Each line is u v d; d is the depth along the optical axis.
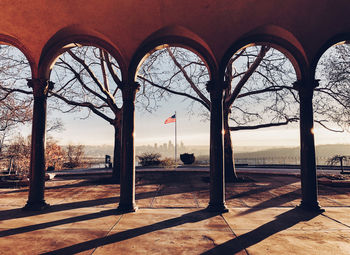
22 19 6.48
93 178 14.05
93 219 5.62
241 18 6.43
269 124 13.09
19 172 15.53
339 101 11.61
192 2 6.36
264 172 15.54
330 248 4.01
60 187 10.48
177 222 5.39
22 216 5.87
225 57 6.68
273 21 6.41
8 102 13.76
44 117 6.90
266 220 5.54
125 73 6.75
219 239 4.40
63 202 7.46
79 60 11.34
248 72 11.73
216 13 6.41
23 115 14.12
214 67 6.77
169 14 6.45
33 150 6.70
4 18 6.45
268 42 6.81
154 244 4.18
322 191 9.10
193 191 9.32
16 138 17.38
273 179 12.88
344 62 11.76
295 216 5.86
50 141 26.67
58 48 6.87
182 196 8.35
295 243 4.21
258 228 4.99
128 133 6.61
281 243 4.22
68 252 3.86
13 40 6.75
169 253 3.83
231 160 12.19
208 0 6.32
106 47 6.86
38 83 6.75
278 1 6.23
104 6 6.39
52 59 6.98
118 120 12.34
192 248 4.02
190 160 25.53
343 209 6.53
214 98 6.70
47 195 8.60
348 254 3.79
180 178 13.54
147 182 11.91
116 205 7.04
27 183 10.73
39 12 6.45
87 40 6.88
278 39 6.81
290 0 6.20
